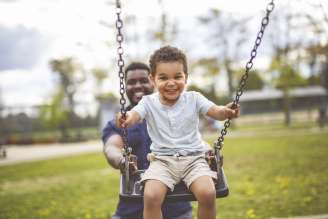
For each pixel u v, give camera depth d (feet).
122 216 11.69
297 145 54.70
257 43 9.29
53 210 25.07
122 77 9.41
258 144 60.29
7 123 120.47
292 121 125.08
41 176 41.83
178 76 9.66
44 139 106.32
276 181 30.22
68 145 96.12
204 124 106.01
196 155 9.86
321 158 40.91
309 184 28.17
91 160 54.19
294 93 156.25
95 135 114.93
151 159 9.89
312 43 100.32
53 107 121.29
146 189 9.32
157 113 10.05
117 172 40.73
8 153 78.38
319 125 91.61
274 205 22.77
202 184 9.21
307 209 21.47
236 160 44.11
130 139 11.66
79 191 31.37
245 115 170.30
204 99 10.13
